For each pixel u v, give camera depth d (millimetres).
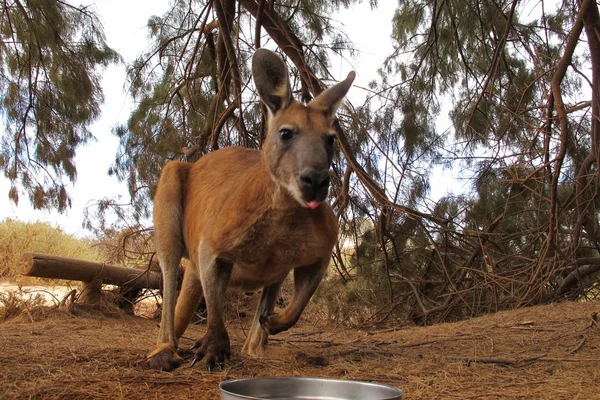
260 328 1390
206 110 2576
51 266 2160
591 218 2256
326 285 2611
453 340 1592
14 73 2602
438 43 2564
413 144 2385
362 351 1439
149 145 2523
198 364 1251
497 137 2195
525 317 1808
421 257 2559
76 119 2615
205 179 1415
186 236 1435
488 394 1036
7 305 2262
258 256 1249
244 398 744
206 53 2625
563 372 1201
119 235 2590
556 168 1840
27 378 1121
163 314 1347
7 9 2395
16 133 2611
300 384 904
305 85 2295
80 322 2072
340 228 2459
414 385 1119
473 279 2395
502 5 2186
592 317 1619
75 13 2508
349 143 2312
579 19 1828
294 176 1130
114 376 1126
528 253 2432
